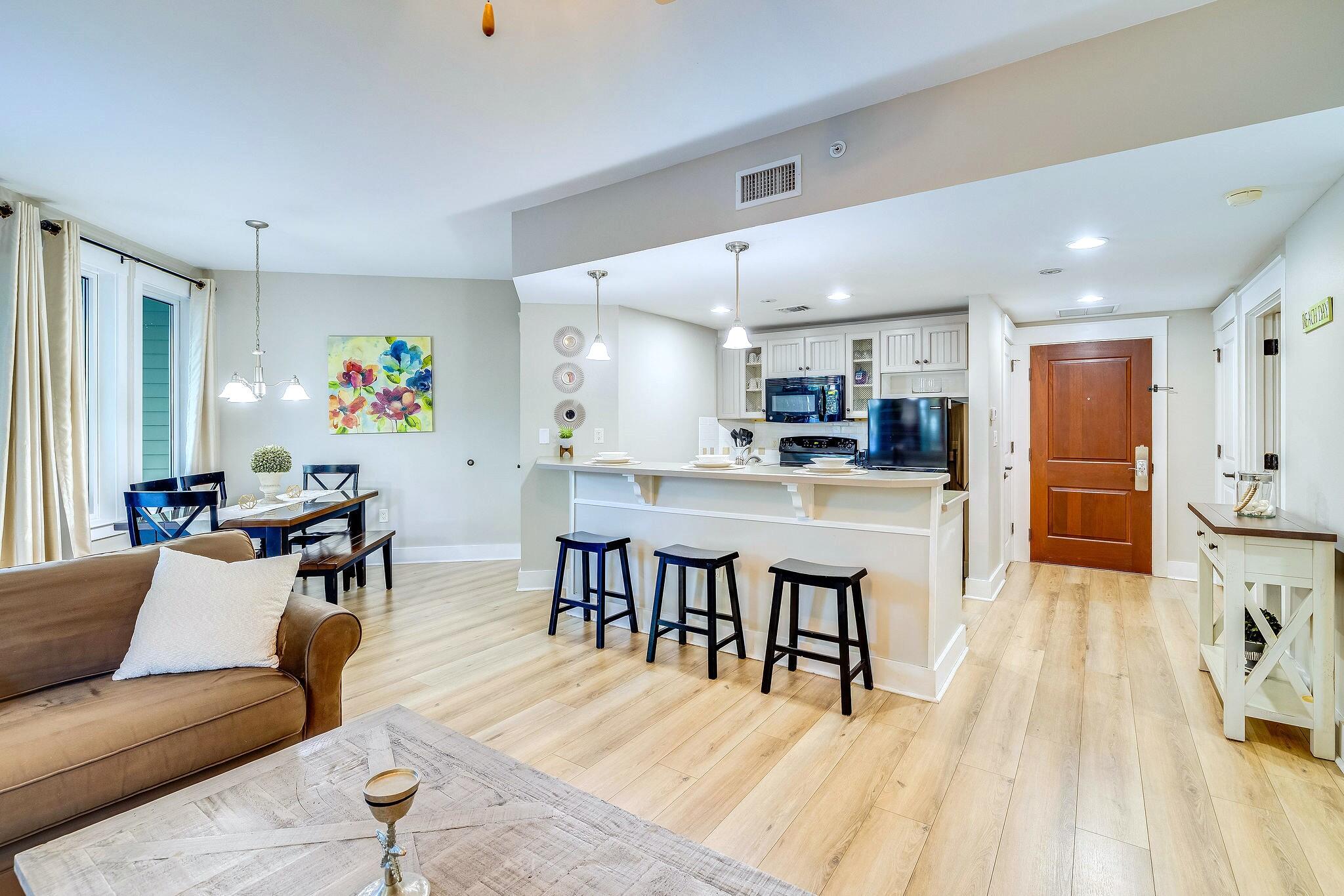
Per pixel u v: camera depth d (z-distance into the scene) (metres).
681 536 3.68
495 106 2.45
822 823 1.95
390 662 3.26
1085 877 1.73
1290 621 2.43
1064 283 4.02
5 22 1.89
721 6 1.86
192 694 1.93
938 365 5.16
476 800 1.34
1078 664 3.23
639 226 3.17
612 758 2.33
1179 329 4.91
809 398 5.61
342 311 5.32
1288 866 1.76
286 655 2.22
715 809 2.02
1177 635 3.66
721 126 2.65
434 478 5.55
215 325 4.99
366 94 2.35
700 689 2.95
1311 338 2.66
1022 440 5.50
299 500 4.14
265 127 2.61
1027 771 2.25
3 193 3.23
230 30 1.96
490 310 5.61
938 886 1.69
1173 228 2.89
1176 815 1.99
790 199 2.69
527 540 4.68
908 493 2.92
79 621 2.12
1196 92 1.96
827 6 1.87
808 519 3.20
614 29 1.97
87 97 2.35
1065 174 2.24
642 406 5.13
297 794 1.37
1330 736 2.29
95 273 4.01
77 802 1.62
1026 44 2.11
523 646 3.51
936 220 2.74
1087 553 5.30
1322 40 1.82
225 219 3.79
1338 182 2.33
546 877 1.11
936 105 2.36
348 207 3.59
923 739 2.48
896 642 2.96
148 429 4.61
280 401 5.20
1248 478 2.75
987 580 4.41
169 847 1.20
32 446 3.23
